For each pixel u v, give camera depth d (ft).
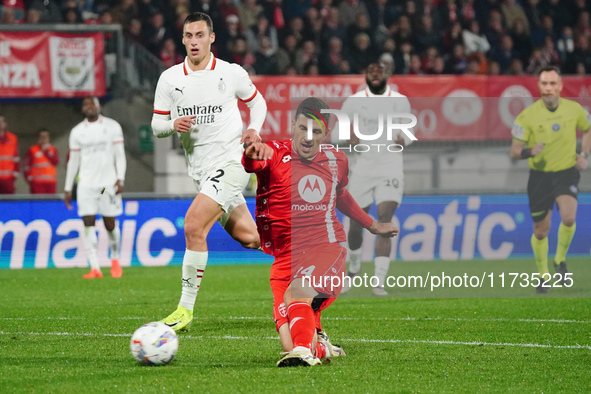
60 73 112.88
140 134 119.96
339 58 131.23
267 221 38.88
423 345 44.52
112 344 44.29
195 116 48.70
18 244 98.22
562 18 147.43
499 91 118.01
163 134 51.08
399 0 142.31
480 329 50.98
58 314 58.39
